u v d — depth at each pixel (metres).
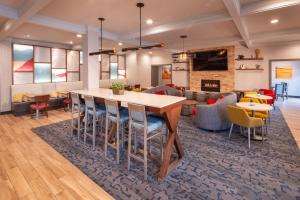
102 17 4.70
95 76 5.71
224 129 4.88
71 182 2.60
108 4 3.88
